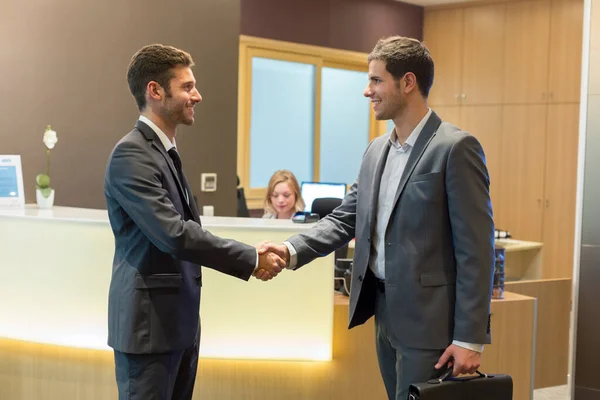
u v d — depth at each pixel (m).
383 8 8.49
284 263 2.44
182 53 2.34
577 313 3.90
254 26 7.18
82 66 4.30
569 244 8.01
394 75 2.21
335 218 2.62
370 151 2.42
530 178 8.23
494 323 3.36
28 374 3.10
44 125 4.14
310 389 2.99
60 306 2.96
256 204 7.57
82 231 2.90
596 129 3.79
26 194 4.07
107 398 3.00
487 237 2.14
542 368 4.54
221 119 5.11
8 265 3.03
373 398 3.04
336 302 3.08
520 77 8.25
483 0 8.42
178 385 2.43
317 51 7.84
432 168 2.17
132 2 4.53
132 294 2.22
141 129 2.28
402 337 2.21
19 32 4.01
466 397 2.14
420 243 2.18
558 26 7.96
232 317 2.89
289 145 7.94
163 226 2.14
